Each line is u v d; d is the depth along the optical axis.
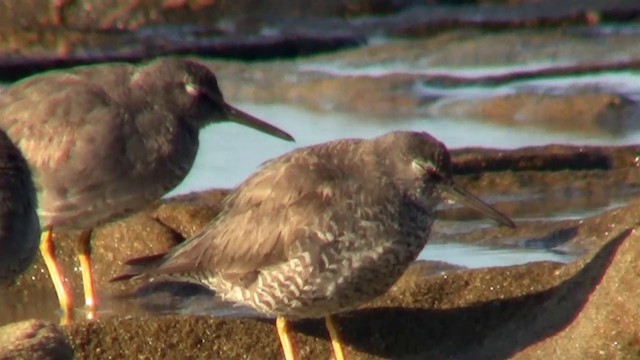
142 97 16.39
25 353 9.88
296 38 25.98
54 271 16.09
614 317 13.05
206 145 20.58
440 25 26.36
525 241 17.02
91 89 16.27
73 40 26.08
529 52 25.00
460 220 17.88
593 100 22.12
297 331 14.66
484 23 26.30
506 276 14.71
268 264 14.14
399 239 14.12
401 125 21.84
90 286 16.09
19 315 16.02
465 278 14.76
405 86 23.23
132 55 25.78
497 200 18.62
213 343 14.36
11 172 12.38
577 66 24.00
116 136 16.08
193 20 26.61
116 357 14.16
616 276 13.17
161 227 16.86
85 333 14.13
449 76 23.64
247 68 24.88
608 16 26.23
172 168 16.47
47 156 15.96
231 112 17.11
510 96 22.59
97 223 16.22
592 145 20.11
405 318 14.54
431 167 14.30
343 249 13.97
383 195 14.09
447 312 14.54
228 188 18.78
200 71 16.73
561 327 13.68
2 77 25.17
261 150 20.39
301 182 14.16
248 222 14.29
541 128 21.53
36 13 26.23
